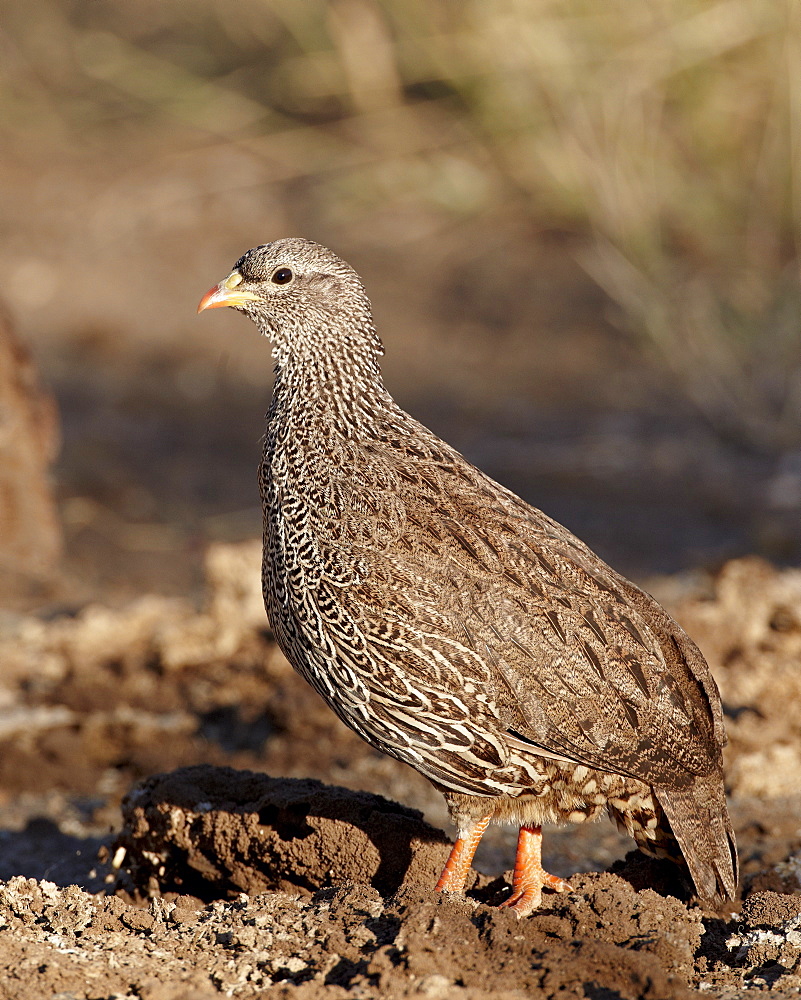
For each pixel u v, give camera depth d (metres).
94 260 22.72
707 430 18.02
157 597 12.98
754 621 10.53
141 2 26.83
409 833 6.84
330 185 23.64
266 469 7.21
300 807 6.91
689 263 19.69
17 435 12.23
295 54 24.69
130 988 5.55
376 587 6.57
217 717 10.38
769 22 19.00
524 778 6.66
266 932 6.00
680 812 6.59
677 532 15.02
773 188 19.52
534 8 19.89
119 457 17.19
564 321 21.02
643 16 19.30
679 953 5.81
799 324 17.89
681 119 20.12
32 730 10.00
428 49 22.41
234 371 20.31
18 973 5.61
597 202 19.89
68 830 8.82
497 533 6.78
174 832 7.05
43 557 12.81
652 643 6.76
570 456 17.20
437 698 6.57
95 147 25.92
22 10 28.31
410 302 21.48
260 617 11.28
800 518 15.23
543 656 6.54
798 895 6.57
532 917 6.11
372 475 6.86
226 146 25.19
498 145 22.61
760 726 9.30
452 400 18.84
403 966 5.55
